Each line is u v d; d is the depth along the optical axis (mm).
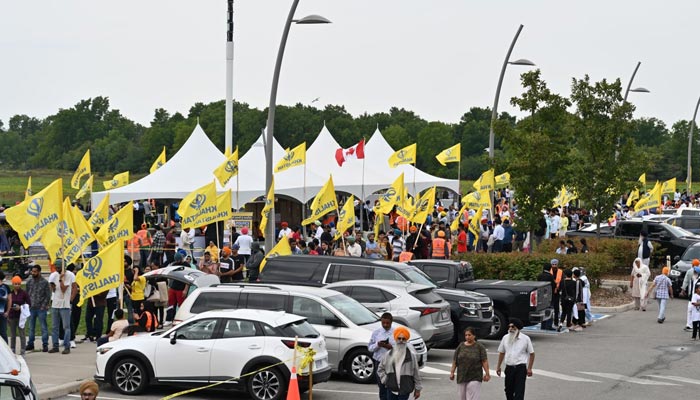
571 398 19281
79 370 21219
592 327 30719
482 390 20328
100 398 19094
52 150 179750
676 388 20453
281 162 38438
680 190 120688
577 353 25391
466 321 25750
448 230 45281
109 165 153625
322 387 20641
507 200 63594
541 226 48031
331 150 55938
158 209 59656
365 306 23188
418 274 25828
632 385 20766
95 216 30891
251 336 19031
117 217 25922
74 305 24547
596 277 38000
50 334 26812
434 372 22656
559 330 29688
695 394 19781
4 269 36406
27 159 197375
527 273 35156
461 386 16734
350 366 21078
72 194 93312
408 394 16234
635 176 43688
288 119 136625
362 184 52281
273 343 18828
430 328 23688
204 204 31562
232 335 19109
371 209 56219
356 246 35719
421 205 40344
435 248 36594
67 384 19516
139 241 35875
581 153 43906
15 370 10531
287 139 137000
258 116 135625
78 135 180250
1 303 22172
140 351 19406
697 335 28672
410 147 46156
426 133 141500
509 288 27516
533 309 27281
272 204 32312
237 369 18906
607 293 38094
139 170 149375
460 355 16719
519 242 47562
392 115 170750
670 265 43125
